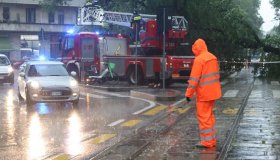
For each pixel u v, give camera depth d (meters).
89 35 27.64
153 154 8.08
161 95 17.78
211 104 8.62
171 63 23.81
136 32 24.20
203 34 30.28
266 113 13.15
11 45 71.19
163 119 12.44
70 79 16.33
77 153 8.39
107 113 14.09
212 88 8.53
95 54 27.75
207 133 8.53
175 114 13.49
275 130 10.28
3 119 12.79
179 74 24.08
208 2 30.09
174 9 29.81
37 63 17.31
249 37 30.86
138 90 20.31
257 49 31.91
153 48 25.95
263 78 32.00
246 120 11.85
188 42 27.62
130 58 25.36
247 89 21.91
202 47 8.70
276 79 30.83
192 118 12.42
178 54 26.14
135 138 9.66
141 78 25.31
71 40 28.19
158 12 19.52
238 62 34.03
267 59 31.91
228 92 20.27
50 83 15.66
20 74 17.64
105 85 25.08
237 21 29.83
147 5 30.88
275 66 31.77
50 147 8.95
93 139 9.76
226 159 7.59
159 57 24.47
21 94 17.66
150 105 16.09
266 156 7.77
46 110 14.91
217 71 8.66
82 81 27.50
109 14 29.16
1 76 26.89
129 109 15.06
